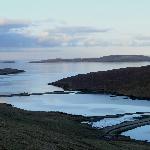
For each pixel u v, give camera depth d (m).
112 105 118.12
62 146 39.47
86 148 42.72
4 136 36.53
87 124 76.31
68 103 123.44
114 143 53.84
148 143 59.97
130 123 79.75
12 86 199.12
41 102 126.44
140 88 159.12
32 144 35.84
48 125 60.56
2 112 62.81
